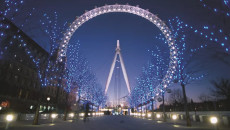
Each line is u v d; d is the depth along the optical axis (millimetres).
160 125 17328
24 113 24297
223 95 40438
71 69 27891
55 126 15484
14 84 32875
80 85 31375
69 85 27500
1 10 12039
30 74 38031
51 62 19969
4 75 29766
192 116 23266
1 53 15758
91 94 53656
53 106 43688
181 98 64875
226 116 14164
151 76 35000
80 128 14203
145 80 40906
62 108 44312
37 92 40625
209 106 41375
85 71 35062
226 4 8945
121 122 22344
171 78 25516
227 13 9234
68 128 13984
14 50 18484
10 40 15758
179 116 28406
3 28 13602
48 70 19406
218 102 40188
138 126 16344
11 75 31984
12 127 13062
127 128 14398
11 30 14578
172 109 61250
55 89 46531
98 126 16297
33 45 29406
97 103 74375
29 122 18922
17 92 34094
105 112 83438
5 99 30422
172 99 71312
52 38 19094
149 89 37031
